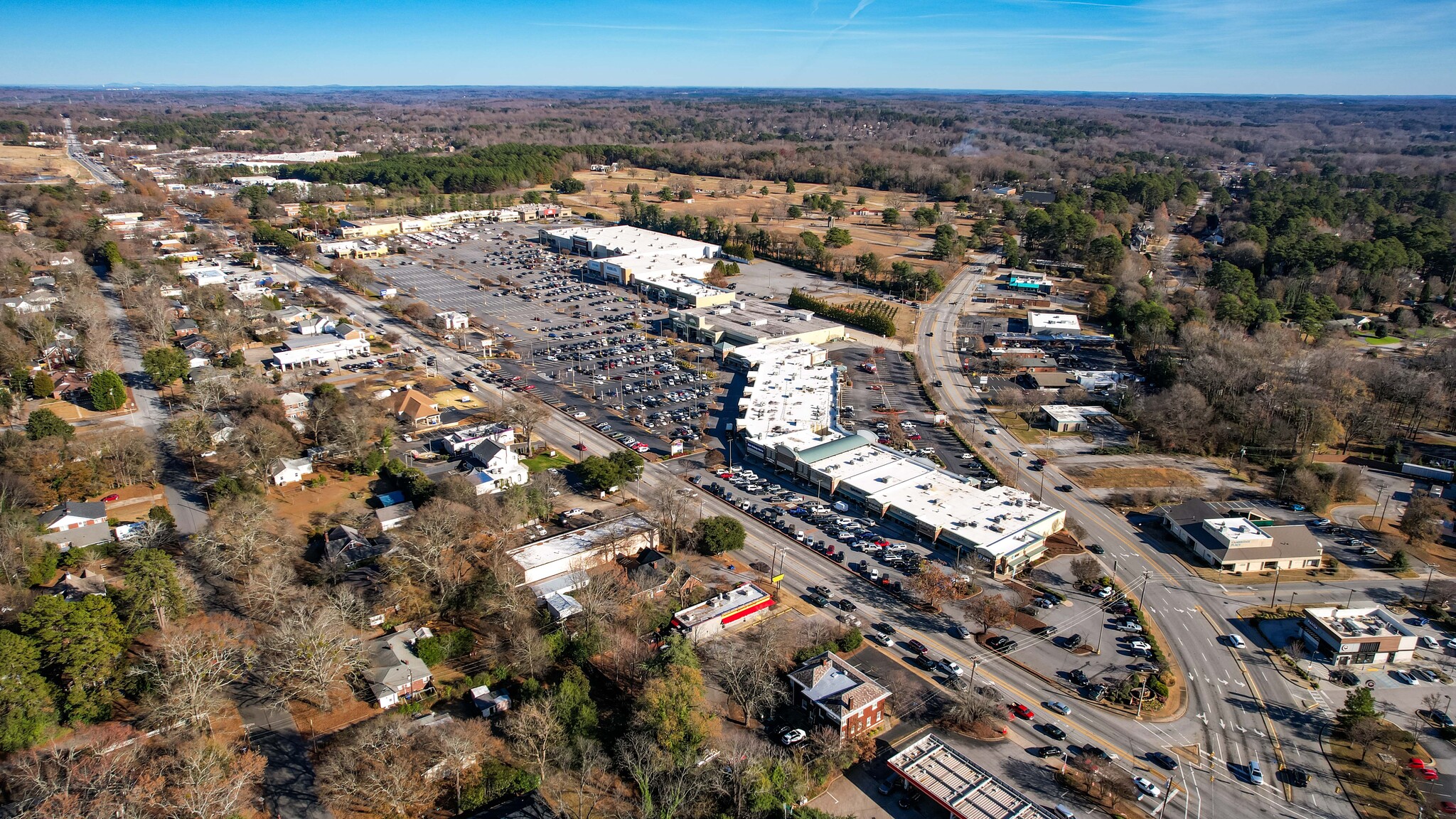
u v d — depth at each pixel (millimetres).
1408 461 177625
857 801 92188
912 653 117375
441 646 110438
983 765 97312
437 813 87438
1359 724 100312
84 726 95250
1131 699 108000
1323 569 140250
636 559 137625
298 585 122375
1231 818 90750
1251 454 183000
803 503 159375
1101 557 143250
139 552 114438
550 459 172750
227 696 102500
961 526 145250
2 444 147000
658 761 91375
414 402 186375
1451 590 129125
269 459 155125
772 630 118875
